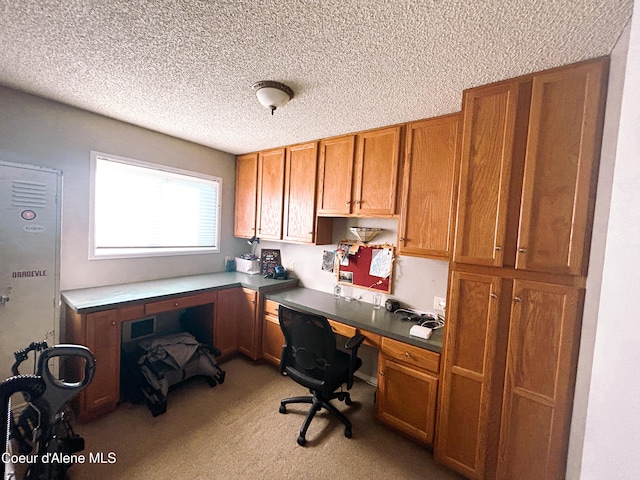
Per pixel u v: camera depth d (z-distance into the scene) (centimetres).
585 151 125
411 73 148
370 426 204
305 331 191
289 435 191
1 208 172
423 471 168
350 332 216
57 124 213
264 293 284
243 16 113
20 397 189
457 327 161
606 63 122
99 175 246
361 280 270
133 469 159
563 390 132
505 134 145
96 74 165
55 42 135
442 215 191
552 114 133
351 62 141
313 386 192
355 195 241
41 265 188
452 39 120
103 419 198
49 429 104
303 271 317
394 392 192
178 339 250
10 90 191
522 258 140
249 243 373
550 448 136
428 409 176
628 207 64
